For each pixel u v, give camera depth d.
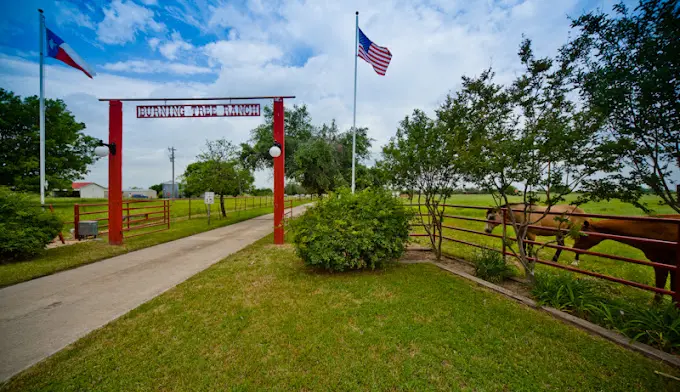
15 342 2.95
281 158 8.22
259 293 4.23
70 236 9.83
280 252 7.20
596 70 3.37
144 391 2.20
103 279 5.09
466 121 5.34
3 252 6.11
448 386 2.25
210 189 17.00
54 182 28.98
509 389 2.22
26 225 6.57
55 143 29.45
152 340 2.92
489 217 7.05
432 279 4.86
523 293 4.22
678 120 2.85
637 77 2.92
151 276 5.27
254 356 2.64
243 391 2.19
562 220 4.07
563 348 2.76
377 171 6.59
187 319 3.38
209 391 2.20
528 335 2.99
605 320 3.16
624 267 5.95
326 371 2.42
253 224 14.23
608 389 2.21
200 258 6.73
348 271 5.39
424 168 5.86
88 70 9.65
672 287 3.94
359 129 17.81
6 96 27.55
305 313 3.53
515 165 4.02
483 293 4.21
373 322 3.28
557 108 3.95
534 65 4.07
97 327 3.28
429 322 3.28
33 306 3.89
